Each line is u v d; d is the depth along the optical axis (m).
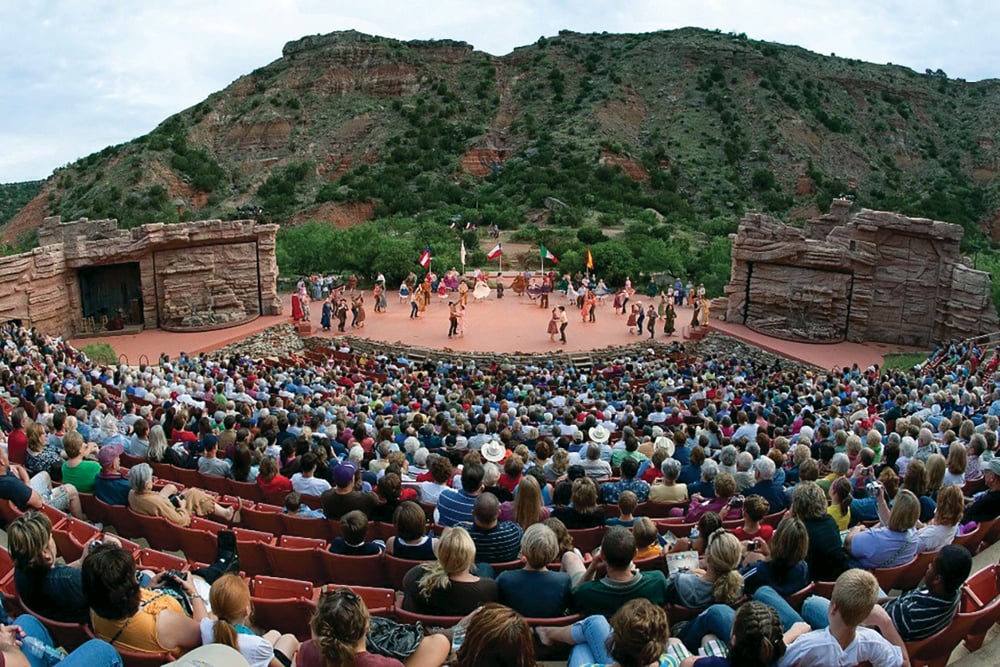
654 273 66.94
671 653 6.89
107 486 11.72
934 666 8.30
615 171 110.50
